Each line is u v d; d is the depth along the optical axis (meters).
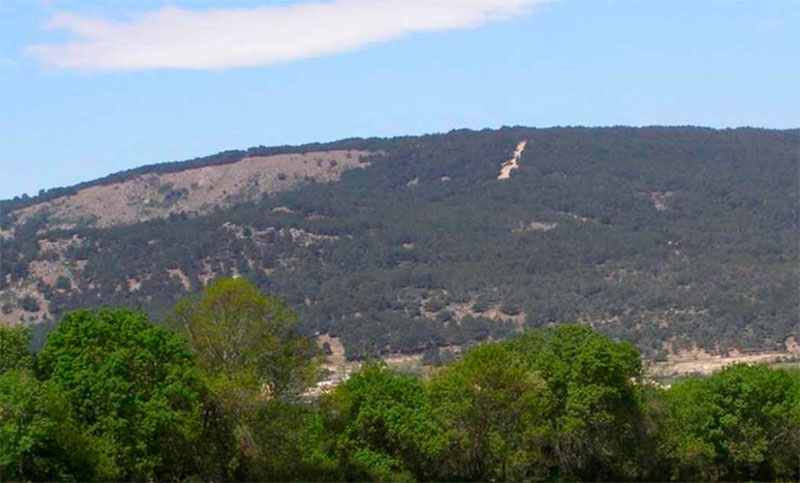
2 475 48.44
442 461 70.88
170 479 57.16
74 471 50.69
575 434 71.94
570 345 72.62
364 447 68.06
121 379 53.66
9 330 56.06
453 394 69.56
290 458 62.62
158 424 53.31
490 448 70.00
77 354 54.53
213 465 58.50
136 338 55.38
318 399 67.75
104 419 52.97
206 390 56.84
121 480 53.41
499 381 69.12
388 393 68.75
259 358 60.75
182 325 60.56
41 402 49.72
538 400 71.12
